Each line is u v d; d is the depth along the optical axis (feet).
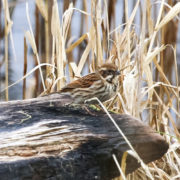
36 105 32.01
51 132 28.50
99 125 29.40
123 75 35.76
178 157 33.06
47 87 37.68
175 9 34.37
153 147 28.32
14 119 29.89
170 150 32.14
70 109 31.83
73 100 33.14
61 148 27.55
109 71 33.17
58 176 27.25
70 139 28.07
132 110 32.65
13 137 27.96
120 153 27.91
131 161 28.25
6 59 38.65
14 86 52.06
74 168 27.45
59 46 36.09
